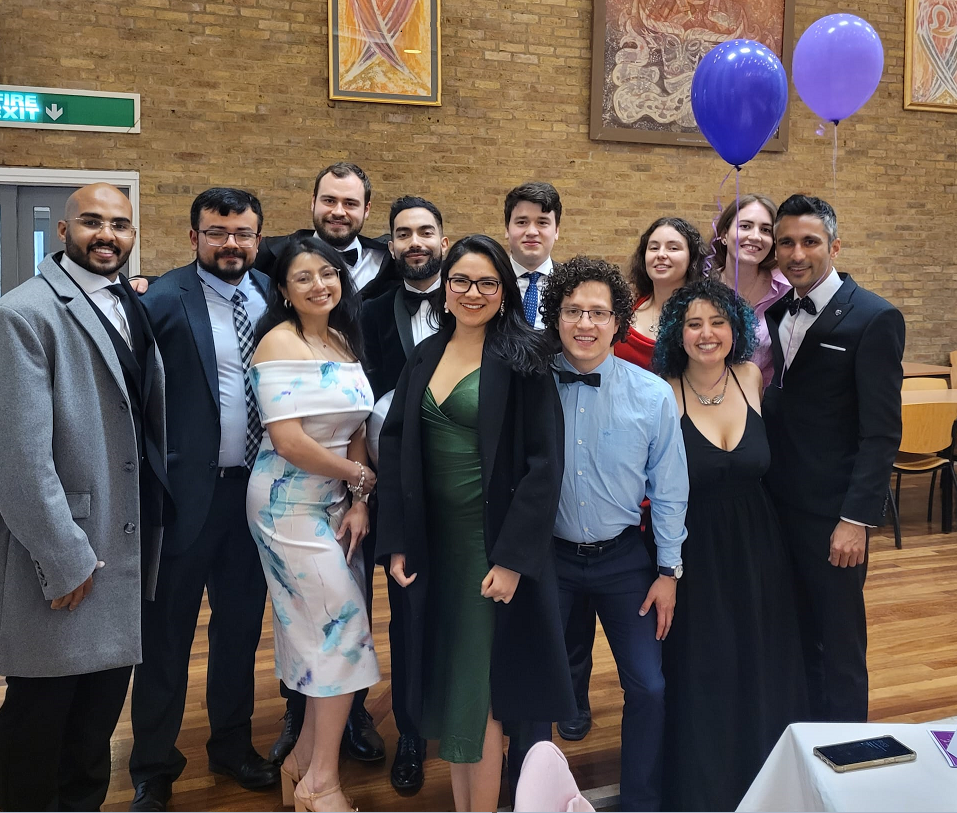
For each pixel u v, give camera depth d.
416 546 2.02
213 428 2.31
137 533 2.09
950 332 7.49
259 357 2.19
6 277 5.35
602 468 2.09
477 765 2.05
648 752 2.13
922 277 7.34
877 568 4.61
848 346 2.29
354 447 2.38
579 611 2.60
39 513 1.88
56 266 2.07
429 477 2.05
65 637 1.97
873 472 2.24
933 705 3.03
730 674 2.16
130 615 2.07
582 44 6.24
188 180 5.54
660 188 6.54
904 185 7.17
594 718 2.96
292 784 2.36
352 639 2.22
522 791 1.17
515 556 1.90
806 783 1.36
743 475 2.19
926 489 6.48
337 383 2.20
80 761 2.19
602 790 2.48
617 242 6.47
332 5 5.64
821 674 2.51
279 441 2.13
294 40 5.64
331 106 5.76
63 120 5.26
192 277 2.39
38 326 1.94
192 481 2.28
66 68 5.25
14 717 2.01
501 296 2.00
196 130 5.52
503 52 6.09
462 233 6.14
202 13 5.46
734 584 2.19
